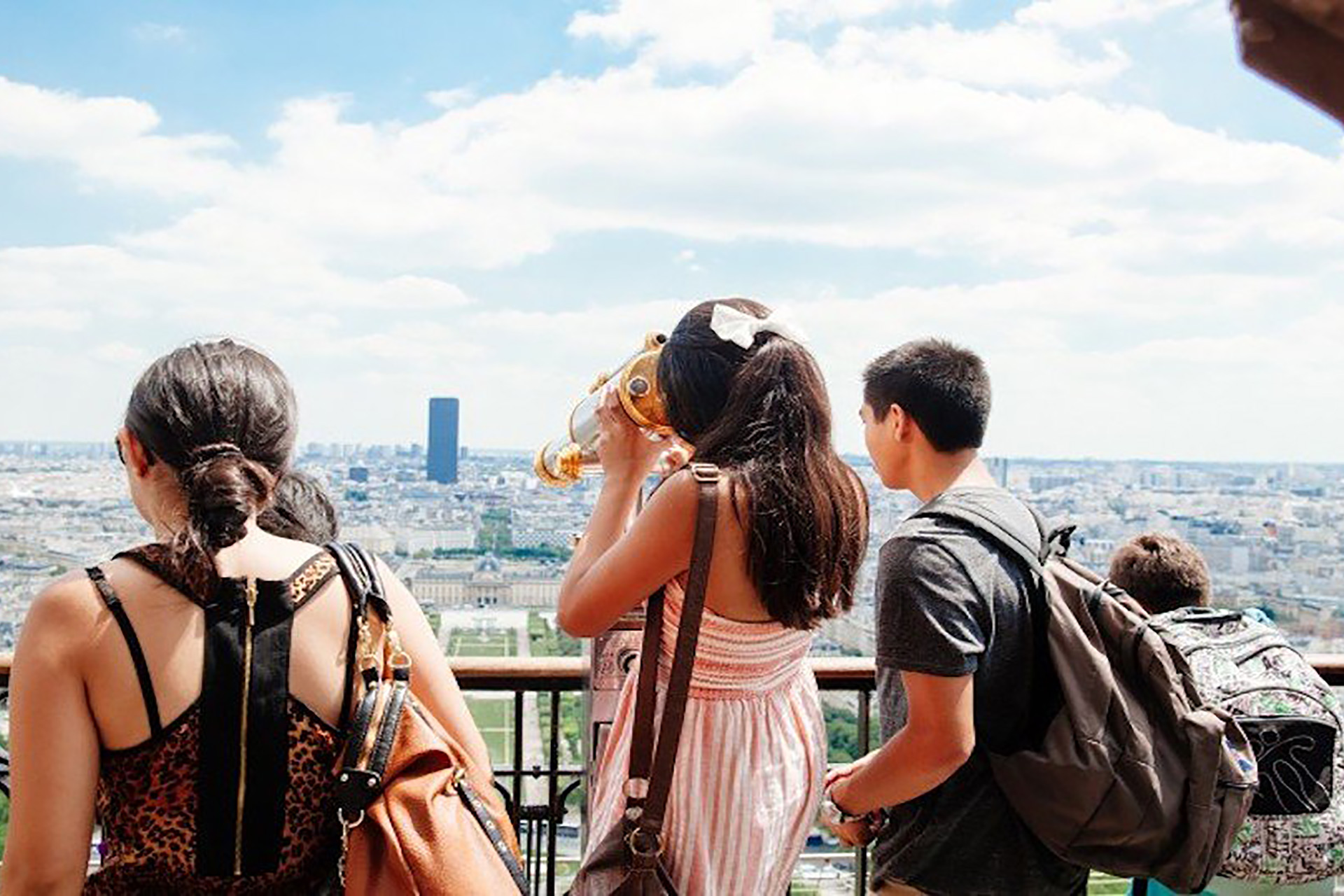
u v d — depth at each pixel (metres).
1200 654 2.29
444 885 1.23
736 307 1.64
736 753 1.55
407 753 1.30
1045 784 1.78
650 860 1.48
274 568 1.33
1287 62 0.53
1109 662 1.85
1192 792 1.79
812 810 1.68
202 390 1.33
